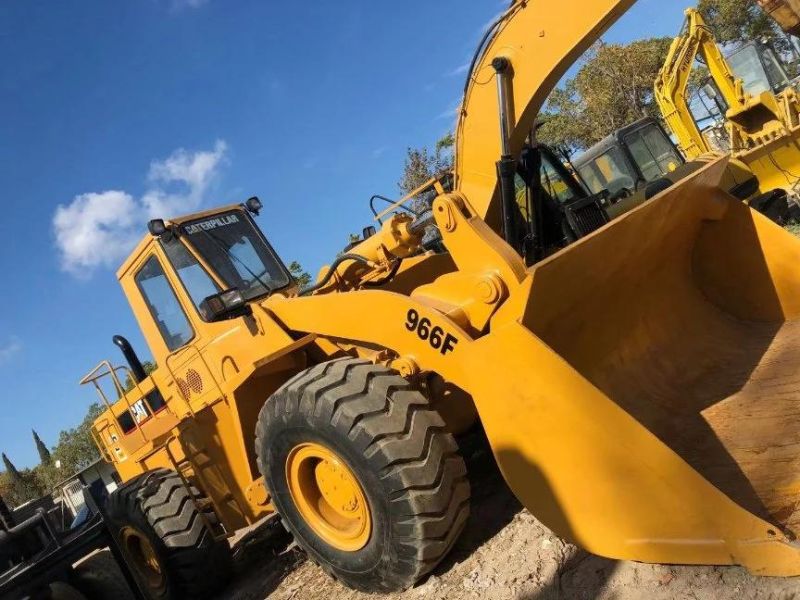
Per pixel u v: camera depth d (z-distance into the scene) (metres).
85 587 4.89
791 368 3.60
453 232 3.26
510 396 2.82
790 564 2.22
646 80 29.89
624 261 3.59
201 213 5.48
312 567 4.49
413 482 3.08
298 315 4.05
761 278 4.32
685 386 3.87
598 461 2.61
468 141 3.71
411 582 3.22
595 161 11.05
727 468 2.95
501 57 3.46
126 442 6.02
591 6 3.18
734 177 8.30
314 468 3.62
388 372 3.34
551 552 3.05
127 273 5.58
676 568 2.55
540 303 3.05
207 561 4.82
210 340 4.81
